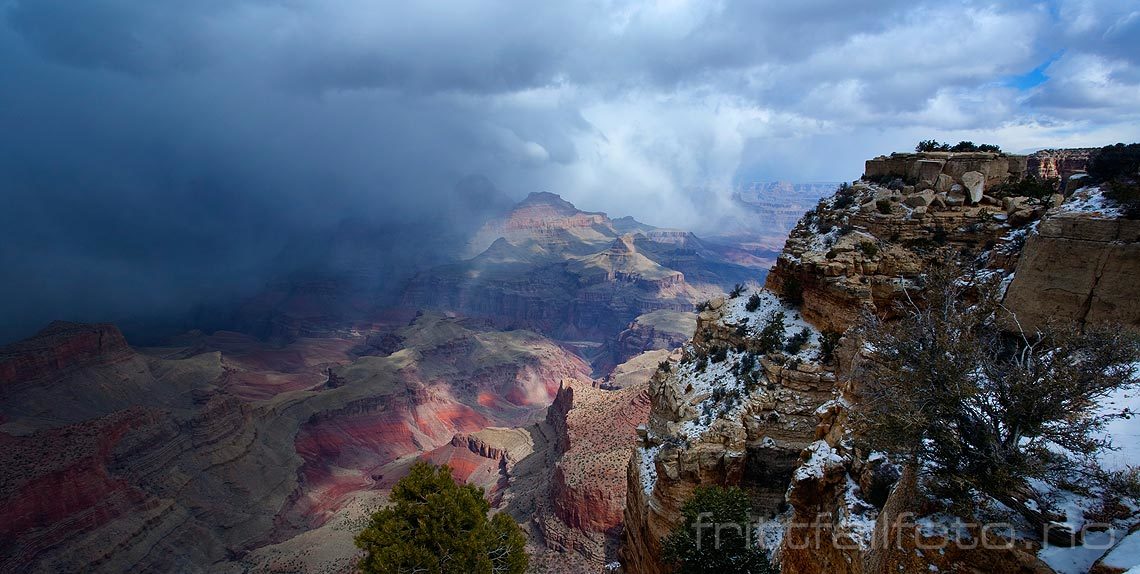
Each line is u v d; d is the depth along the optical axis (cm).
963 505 1445
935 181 4134
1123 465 1417
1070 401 1395
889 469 1986
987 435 1427
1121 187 2358
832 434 2550
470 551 2792
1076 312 2338
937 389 1500
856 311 3744
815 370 3766
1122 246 2220
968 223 3759
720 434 3750
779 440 3681
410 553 2670
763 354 4169
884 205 4072
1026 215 3534
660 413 4681
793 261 4453
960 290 3034
